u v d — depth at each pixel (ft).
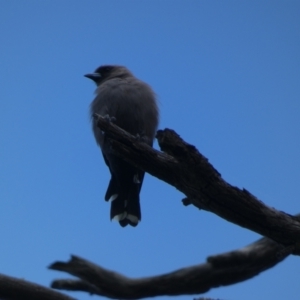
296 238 24.67
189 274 34.58
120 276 33.83
